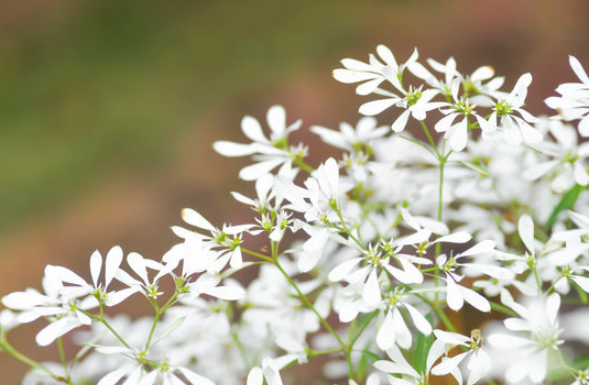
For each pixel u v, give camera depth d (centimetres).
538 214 37
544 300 30
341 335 41
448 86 32
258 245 68
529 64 93
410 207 38
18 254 90
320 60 106
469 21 100
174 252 31
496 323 35
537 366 28
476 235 38
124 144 102
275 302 37
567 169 35
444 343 30
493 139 37
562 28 95
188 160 97
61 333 30
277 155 36
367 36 105
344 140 37
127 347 31
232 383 39
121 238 89
